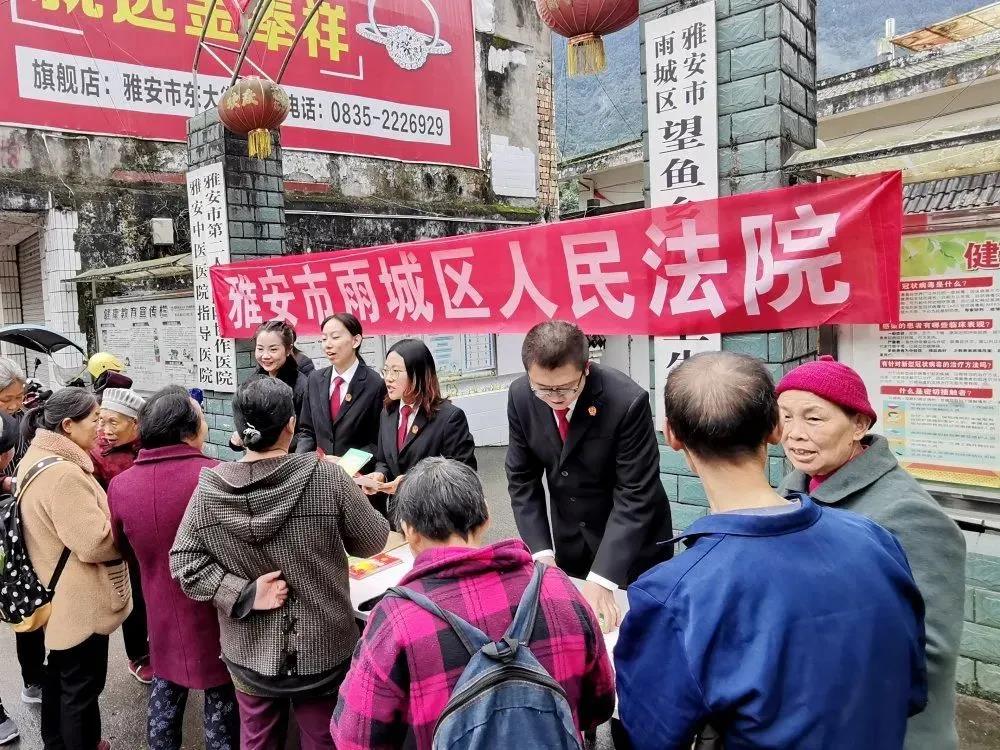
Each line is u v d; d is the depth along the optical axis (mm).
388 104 8172
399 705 1159
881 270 1978
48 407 2348
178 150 6992
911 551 1334
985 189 2217
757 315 2234
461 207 8797
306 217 7527
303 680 1814
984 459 2266
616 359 8359
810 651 931
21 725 2756
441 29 8547
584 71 2641
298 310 4211
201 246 5023
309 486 1792
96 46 6441
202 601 1839
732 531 1007
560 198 10125
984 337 2229
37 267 7031
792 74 2373
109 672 3219
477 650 1129
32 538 2264
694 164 2500
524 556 1272
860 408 1442
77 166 6453
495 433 7887
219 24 7051
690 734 984
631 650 1051
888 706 979
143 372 6246
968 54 5633
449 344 7410
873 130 6543
